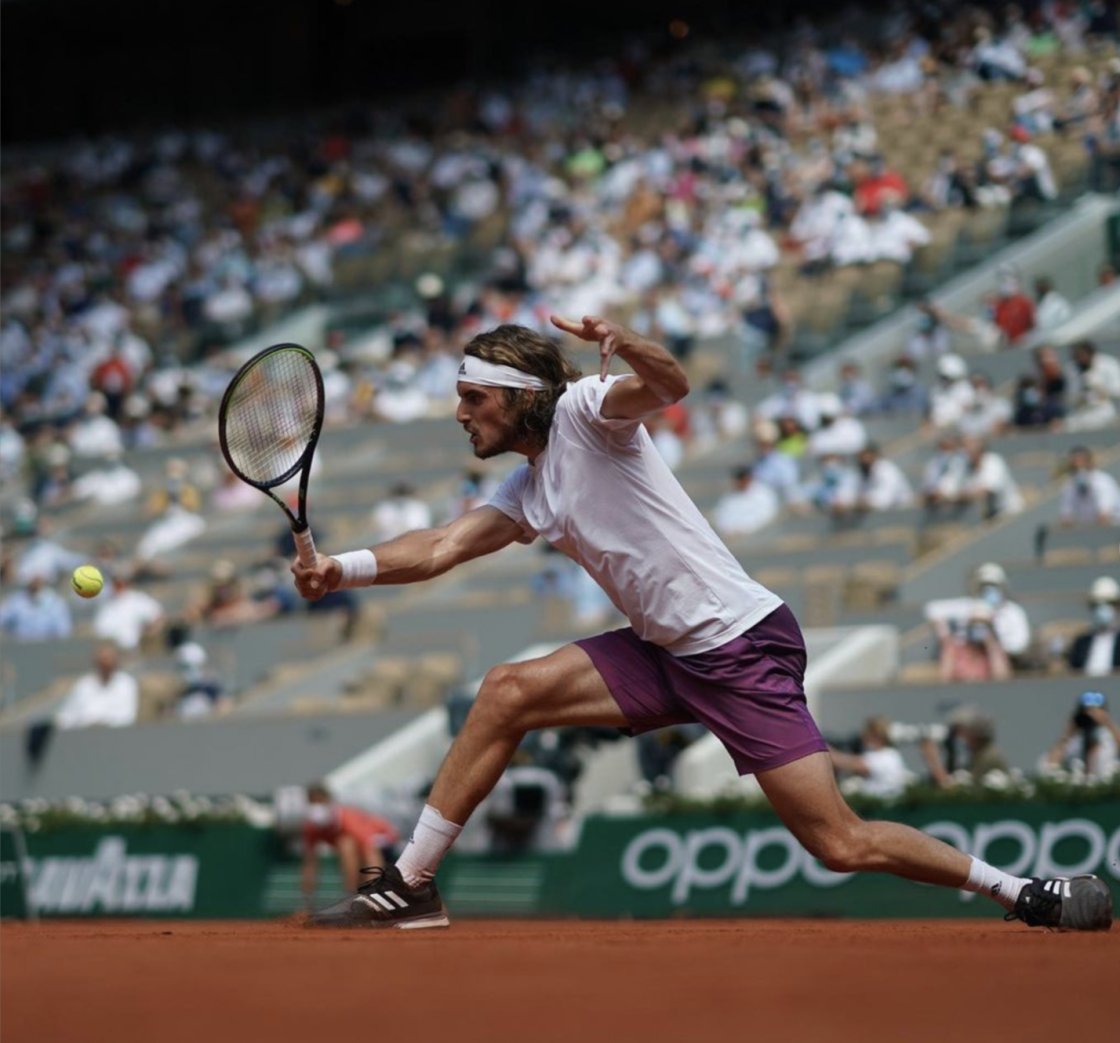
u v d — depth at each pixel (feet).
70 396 196.65
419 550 43.39
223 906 98.68
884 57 208.44
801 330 165.48
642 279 178.40
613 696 42.39
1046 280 150.30
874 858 41.52
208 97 295.28
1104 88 173.99
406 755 108.47
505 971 28.68
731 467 139.03
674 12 264.72
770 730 41.24
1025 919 42.22
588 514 41.22
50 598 143.74
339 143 240.32
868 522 125.49
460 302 188.75
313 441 43.32
